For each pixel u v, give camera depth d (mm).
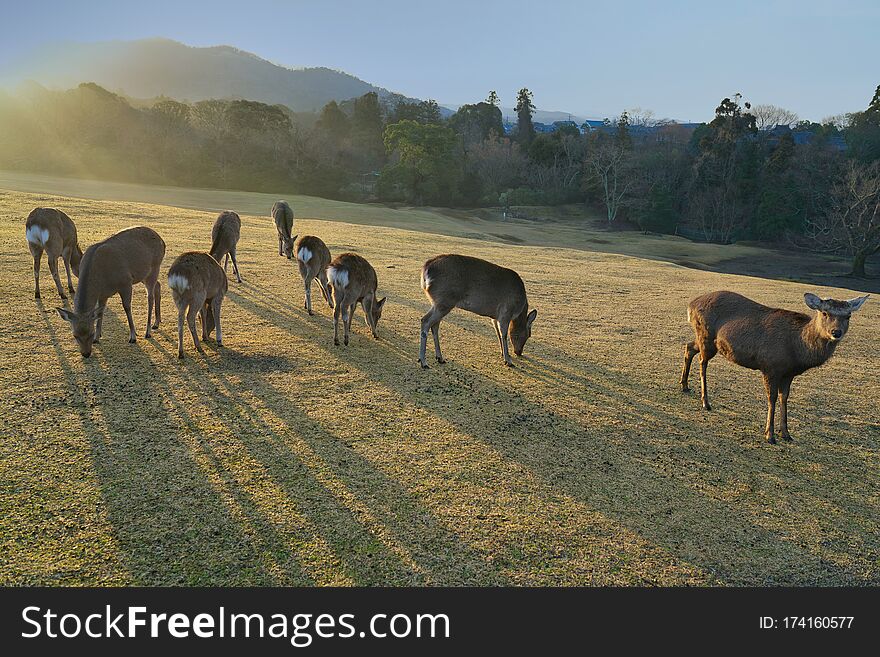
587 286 14336
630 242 43719
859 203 43562
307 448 5012
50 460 4480
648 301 12898
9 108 68500
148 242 7473
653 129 110938
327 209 39281
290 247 14352
